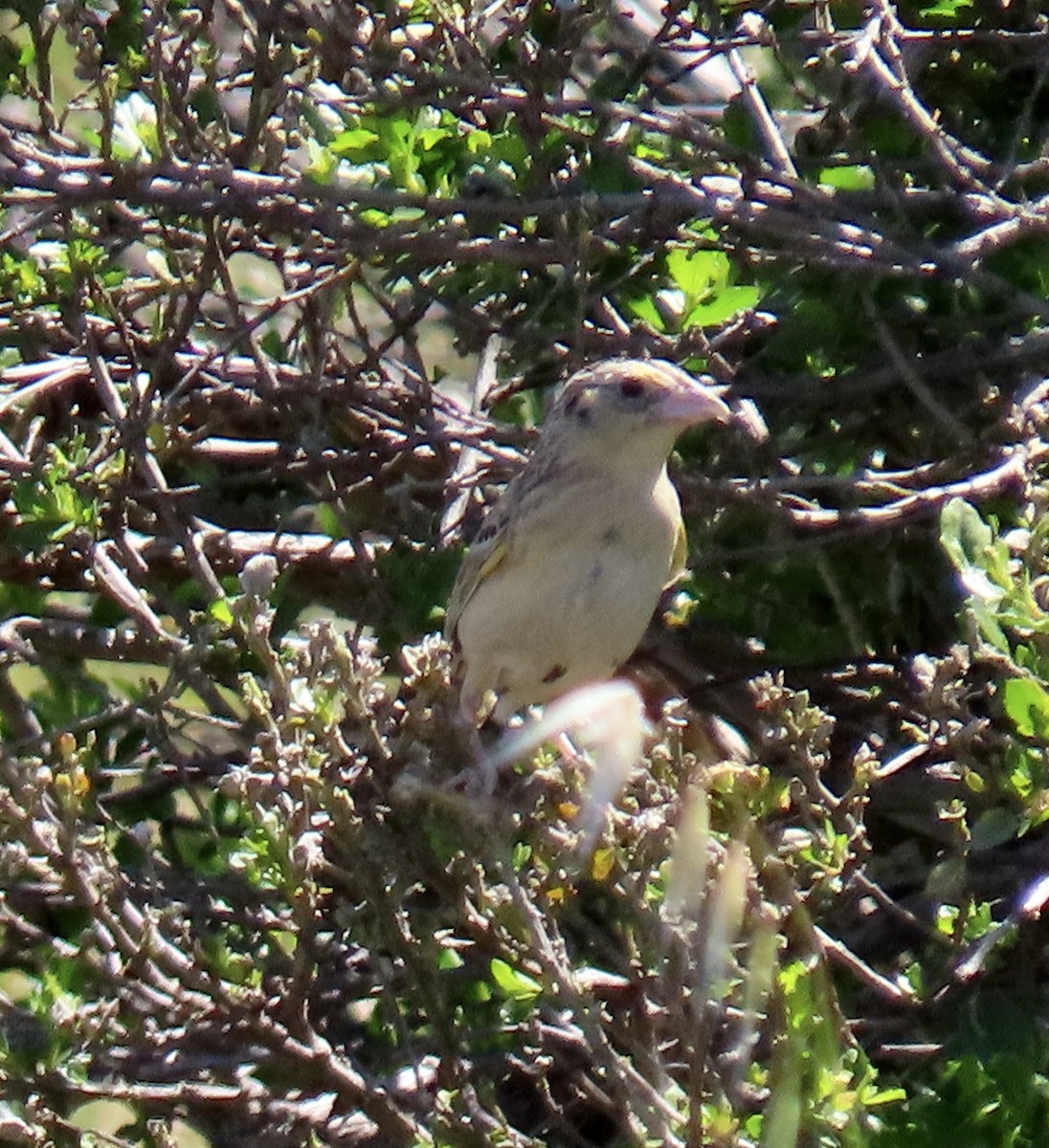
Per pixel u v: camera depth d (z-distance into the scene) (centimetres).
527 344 1187
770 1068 757
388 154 1059
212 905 973
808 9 1166
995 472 957
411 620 1095
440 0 1039
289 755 781
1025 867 974
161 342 1110
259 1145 891
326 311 1129
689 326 1083
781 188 1015
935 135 959
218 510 1245
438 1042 857
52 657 1131
